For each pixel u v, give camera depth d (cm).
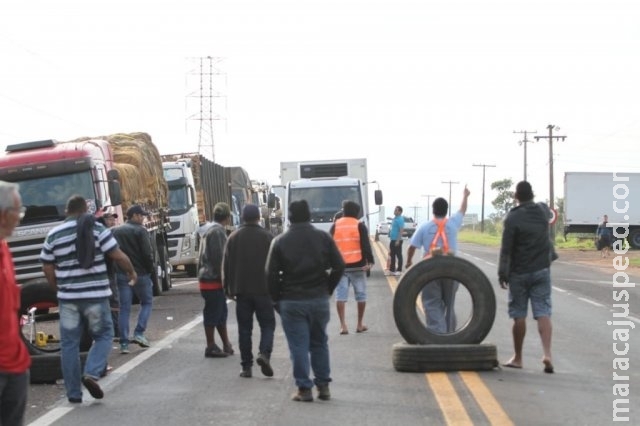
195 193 3020
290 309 921
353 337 1418
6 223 576
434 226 1173
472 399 923
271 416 869
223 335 1267
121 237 1328
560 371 1084
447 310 1127
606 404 900
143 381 1073
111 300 1361
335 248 930
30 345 1179
